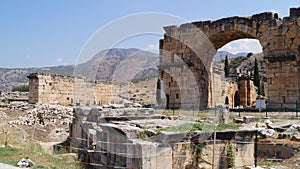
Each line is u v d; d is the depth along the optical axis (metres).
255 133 13.75
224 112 18.77
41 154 14.55
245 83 53.75
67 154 15.66
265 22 31.16
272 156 15.16
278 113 24.67
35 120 26.02
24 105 31.34
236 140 13.31
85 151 14.88
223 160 12.73
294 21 29.45
